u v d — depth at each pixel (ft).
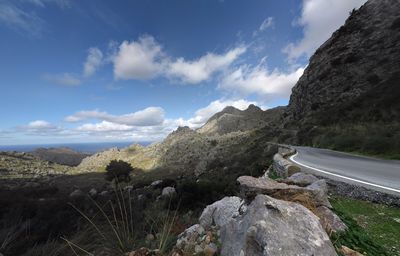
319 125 139.64
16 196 100.89
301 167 42.01
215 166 197.36
